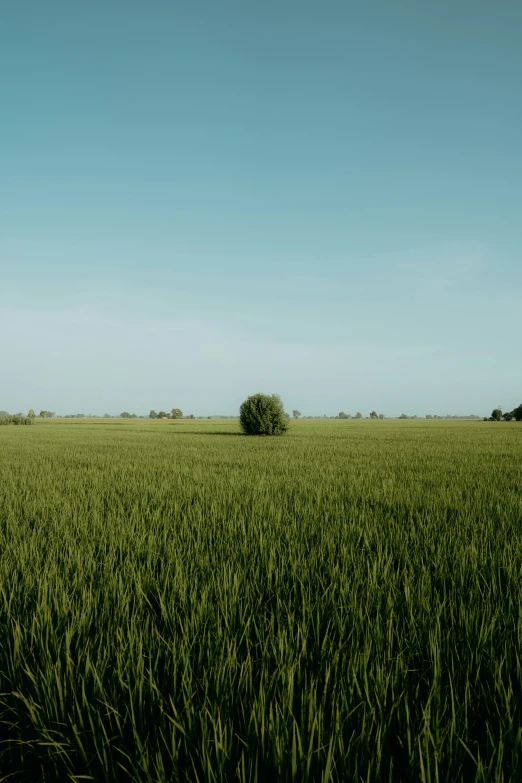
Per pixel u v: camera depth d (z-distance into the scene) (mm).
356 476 11336
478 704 2328
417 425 70062
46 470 12797
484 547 4996
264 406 35062
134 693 2408
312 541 5324
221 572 4129
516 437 33062
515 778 1866
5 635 3080
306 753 2004
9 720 2525
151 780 1906
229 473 11883
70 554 4727
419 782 1924
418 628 3041
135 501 7910
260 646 2891
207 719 2188
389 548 5039
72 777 1982
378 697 2342
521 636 2898
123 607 3430
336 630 3113
